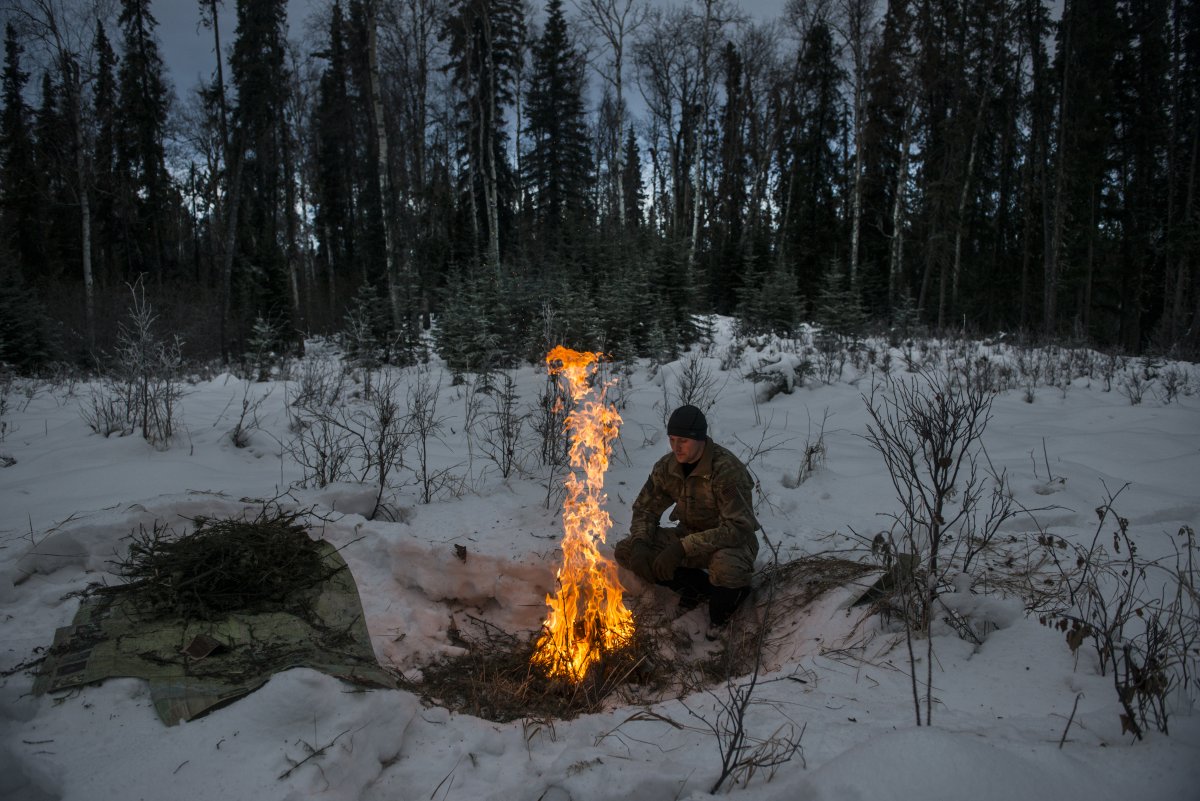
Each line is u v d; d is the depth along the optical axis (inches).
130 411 258.5
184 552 129.6
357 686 103.3
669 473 151.6
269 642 114.6
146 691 100.5
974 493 193.3
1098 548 149.4
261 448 231.1
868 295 852.6
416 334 526.6
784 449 238.8
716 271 895.1
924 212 879.1
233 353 677.9
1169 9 971.9
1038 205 1013.2
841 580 143.0
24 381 453.7
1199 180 947.3
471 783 93.0
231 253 653.3
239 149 676.7
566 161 1200.8
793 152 1033.5
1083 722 90.4
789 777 83.1
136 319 276.4
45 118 692.1
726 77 1094.4
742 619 148.4
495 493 189.0
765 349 526.0
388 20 790.5
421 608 146.0
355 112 1042.1
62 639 112.1
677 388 335.0
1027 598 129.6
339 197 1232.8
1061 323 759.7
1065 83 781.3
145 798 81.8
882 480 206.1
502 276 525.3
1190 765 78.0
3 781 87.9
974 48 930.7
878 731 90.7
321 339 801.6
